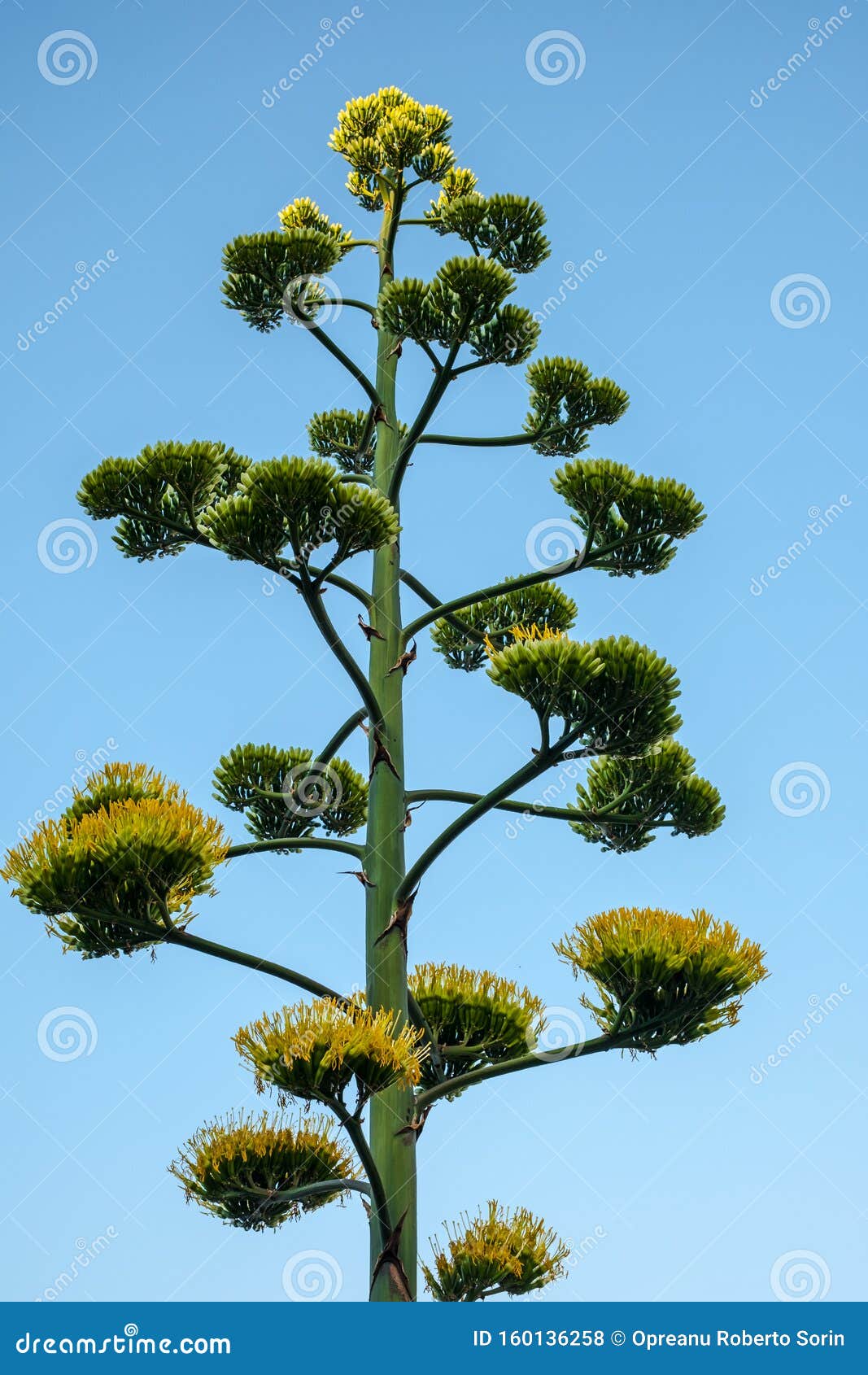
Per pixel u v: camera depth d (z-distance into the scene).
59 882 6.49
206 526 7.03
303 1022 5.73
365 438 9.59
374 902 6.99
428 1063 8.10
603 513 7.98
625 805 8.62
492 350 7.88
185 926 6.68
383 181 9.25
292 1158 7.28
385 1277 6.33
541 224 8.64
